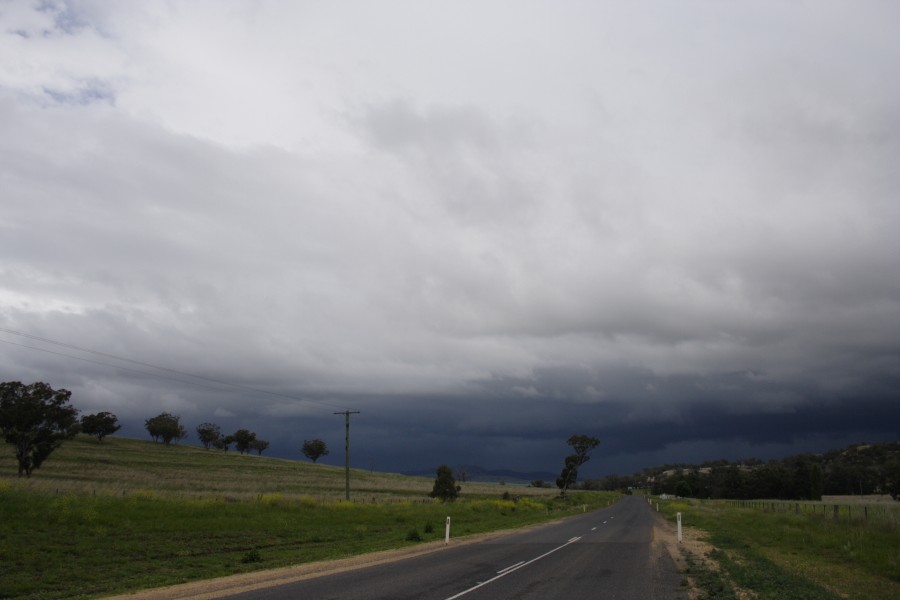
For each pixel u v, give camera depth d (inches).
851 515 1387.8
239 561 776.9
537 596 508.7
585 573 655.1
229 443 6269.7
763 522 1492.4
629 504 3479.3
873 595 565.0
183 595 530.9
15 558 732.7
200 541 946.1
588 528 1441.9
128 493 1608.0
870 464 5816.9
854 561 807.7
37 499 1086.4
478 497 3499.0
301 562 765.9
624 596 511.5
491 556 824.9
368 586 559.5
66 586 604.4
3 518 942.4
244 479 3572.8
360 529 1225.4
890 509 1656.0
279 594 518.3
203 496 1662.2
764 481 5388.8
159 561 765.3
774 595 514.6
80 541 858.8
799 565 770.2
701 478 6555.1
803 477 5187.0
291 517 1333.7
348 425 2201.0
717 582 577.6
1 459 3029.0
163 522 1085.8
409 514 1638.8
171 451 5201.8
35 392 2444.6
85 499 1179.9
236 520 1194.0
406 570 676.1
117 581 628.7
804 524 1342.3
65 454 3934.5
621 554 855.7
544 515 2110.0
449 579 605.9
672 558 805.2
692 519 1775.3
